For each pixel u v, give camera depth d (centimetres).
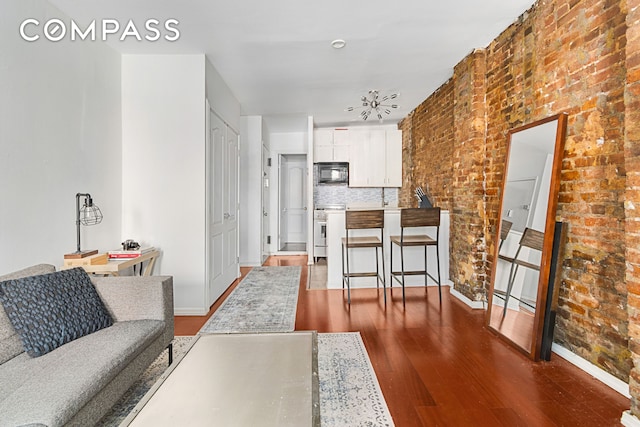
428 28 283
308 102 491
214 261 365
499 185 305
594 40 199
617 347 187
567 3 220
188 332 280
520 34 269
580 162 211
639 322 157
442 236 419
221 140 391
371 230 414
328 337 263
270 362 149
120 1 232
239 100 479
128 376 161
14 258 201
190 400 120
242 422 108
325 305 346
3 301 158
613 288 189
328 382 198
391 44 311
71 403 119
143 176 322
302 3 241
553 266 222
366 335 267
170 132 322
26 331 154
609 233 191
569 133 219
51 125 231
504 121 296
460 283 359
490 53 315
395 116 595
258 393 125
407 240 361
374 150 628
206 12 250
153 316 199
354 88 433
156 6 240
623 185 183
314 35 290
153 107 321
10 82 198
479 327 283
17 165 203
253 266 554
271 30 279
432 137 470
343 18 263
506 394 185
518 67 274
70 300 174
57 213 237
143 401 119
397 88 439
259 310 332
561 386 192
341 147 627
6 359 150
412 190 566
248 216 566
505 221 276
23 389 124
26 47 210
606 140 192
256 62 346
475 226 331
